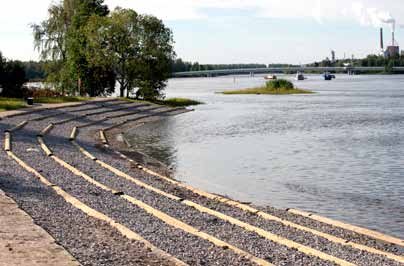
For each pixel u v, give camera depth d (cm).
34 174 2527
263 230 1900
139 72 9138
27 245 1354
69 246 1434
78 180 2556
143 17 9225
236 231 1883
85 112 6388
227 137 5219
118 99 8194
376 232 2039
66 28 9488
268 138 5147
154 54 9175
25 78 7381
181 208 2194
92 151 3803
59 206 1956
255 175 3300
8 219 1600
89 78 9050
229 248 1608
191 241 1662
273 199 2667
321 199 2672
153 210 2059
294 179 3181
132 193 2408
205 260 1482
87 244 1475
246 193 2797
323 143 4766
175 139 5028
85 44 9125
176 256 1498
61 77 9125
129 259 1375
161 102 9338
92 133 5028
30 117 5112
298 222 2159
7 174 2441
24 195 2048
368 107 9356
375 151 4262
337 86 18900
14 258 1248
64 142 4056
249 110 8725
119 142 4716
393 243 1919
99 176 2767
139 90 9269
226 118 7250
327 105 9894
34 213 1761
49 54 9444
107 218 1822
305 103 10475
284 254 1628
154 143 4722
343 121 6844
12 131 4116
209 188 2909
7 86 7069
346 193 2805
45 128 4628
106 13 10088
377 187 2953
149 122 6669
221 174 3319
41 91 7706
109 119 6331
